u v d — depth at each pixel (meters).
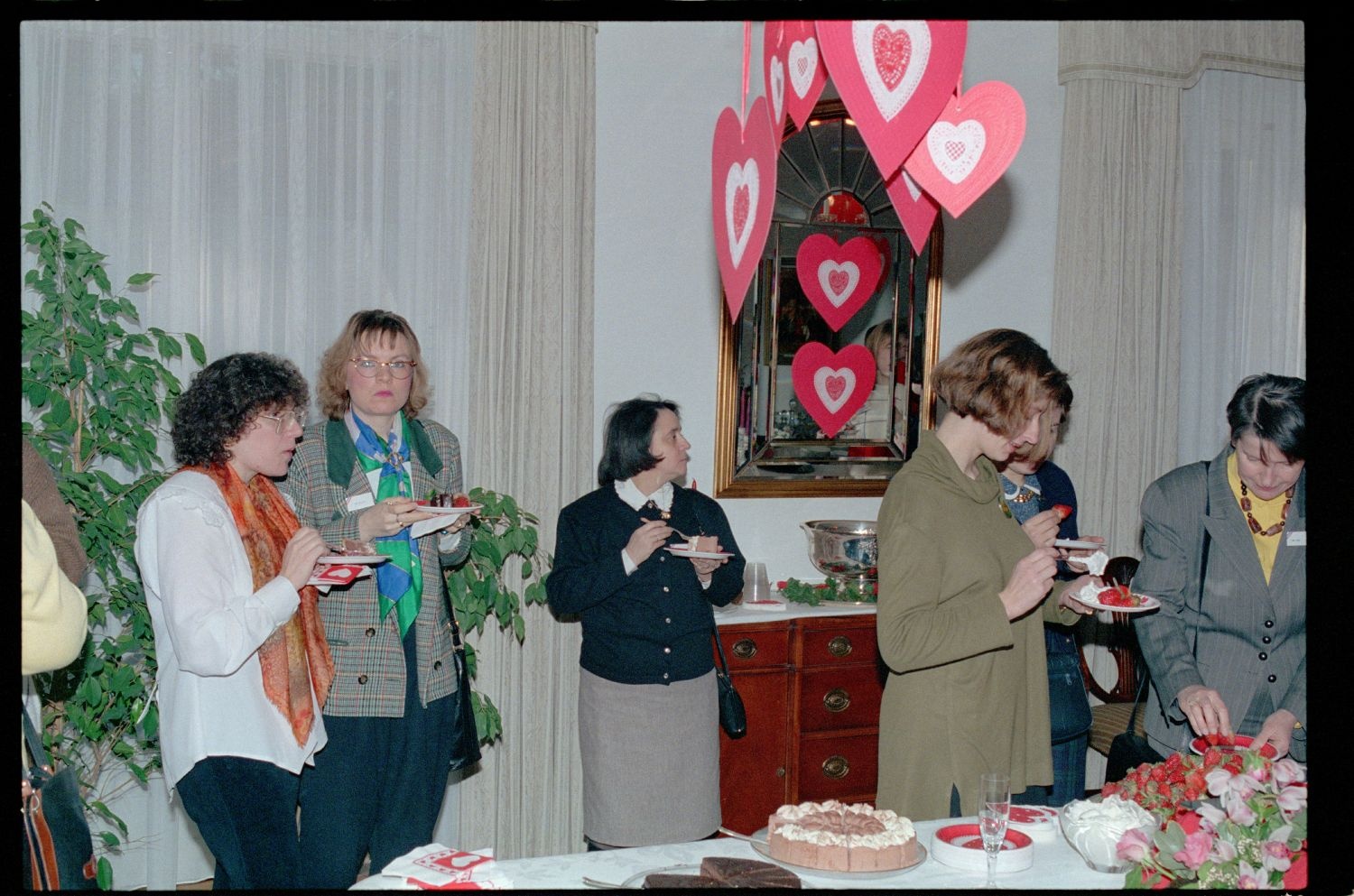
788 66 1.51
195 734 2.11
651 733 2.86
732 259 1.57
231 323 3.45
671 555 2.92
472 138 3.69
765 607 3.70
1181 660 2.19
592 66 3.82
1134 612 2.21
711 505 3.11
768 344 4.06
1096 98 4.44
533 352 3.75
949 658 1.96
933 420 4.29
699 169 4.02
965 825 1.83
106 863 2.83
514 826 3.72
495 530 3.54
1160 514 2.27
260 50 3.45
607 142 3.89
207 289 3.42
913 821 1.97
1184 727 2.18
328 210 3.57
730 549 3.06
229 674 2.06
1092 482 4.49
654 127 3.95
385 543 2.59
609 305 3.91
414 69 3.64
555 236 3.76
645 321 3.96
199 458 2.25
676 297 3.99
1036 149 4.46
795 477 4.12
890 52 1.38
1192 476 2.25
